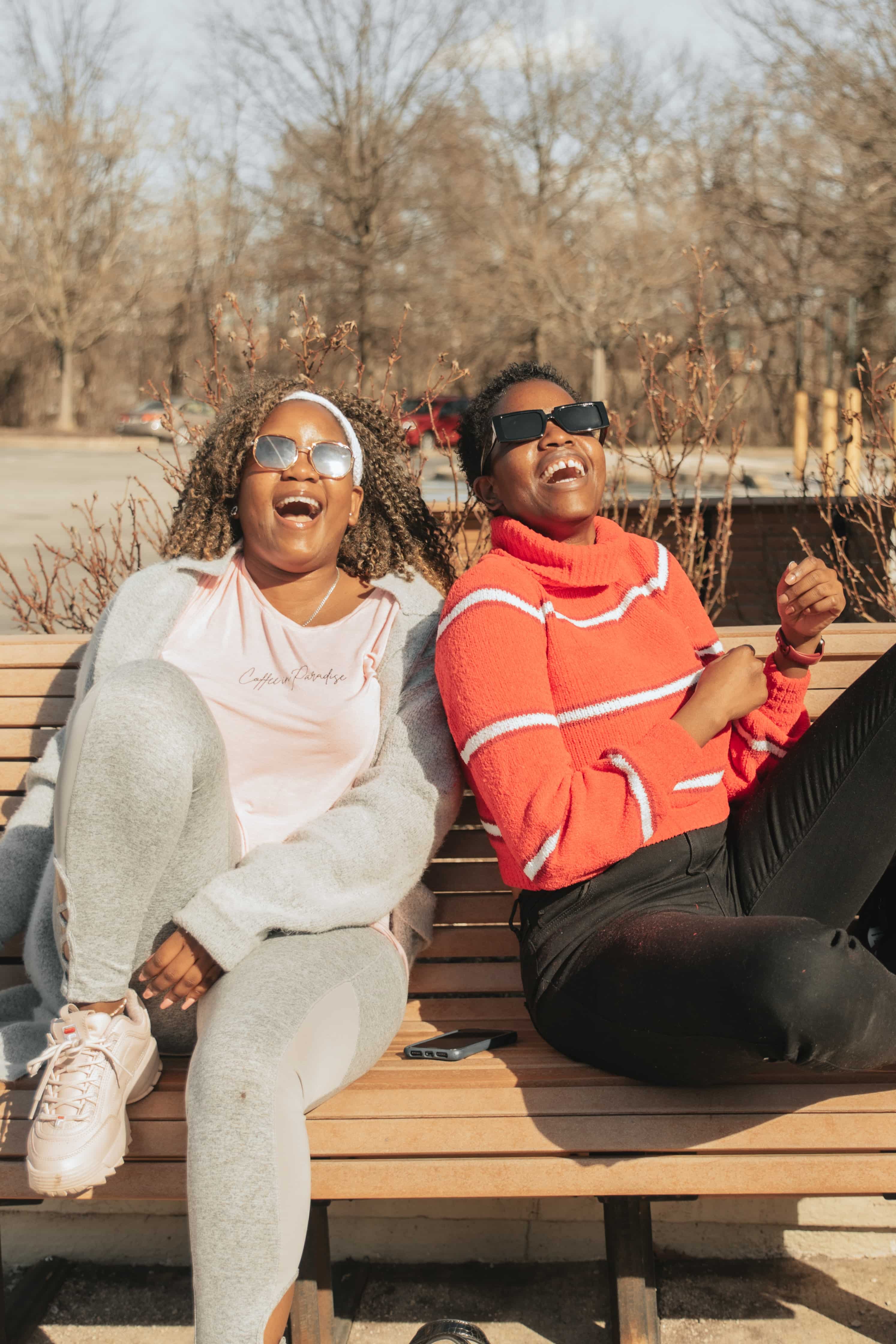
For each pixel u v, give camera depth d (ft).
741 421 14.32
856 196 77.05
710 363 12.12
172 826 5.54
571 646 6.49
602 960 5.82
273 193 112.16
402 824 6.26
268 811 6.74
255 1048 5.19
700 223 90.58
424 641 6.99
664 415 12.28
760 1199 7.43
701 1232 7.44
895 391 12.09
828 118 71.97
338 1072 5.64
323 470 6.88
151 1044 5.78
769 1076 5.83
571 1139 5.48
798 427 35.29
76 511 43.60
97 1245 7.63
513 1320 6.93
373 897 6.15
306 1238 6.33
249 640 6.98
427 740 6.54
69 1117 5.32
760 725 7.04
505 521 6.95
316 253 108.37
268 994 5.45
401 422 10.37
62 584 15.15
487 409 7.35
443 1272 7.45
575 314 97.66
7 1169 5.62
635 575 7.08
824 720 6.59
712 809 6.46
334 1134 5.54
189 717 5.61
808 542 17.97
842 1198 7.40
